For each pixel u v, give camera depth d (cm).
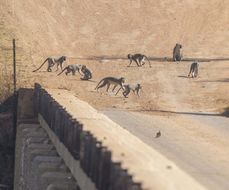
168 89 15012
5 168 12269
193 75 16400
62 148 9075
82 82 15075
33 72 14812
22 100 12025
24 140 11012
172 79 16075
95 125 8356
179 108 13250
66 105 10125
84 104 10519
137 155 6412
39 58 16675
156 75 16500
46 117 10756
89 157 6912
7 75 13612
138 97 14100
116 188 5666
